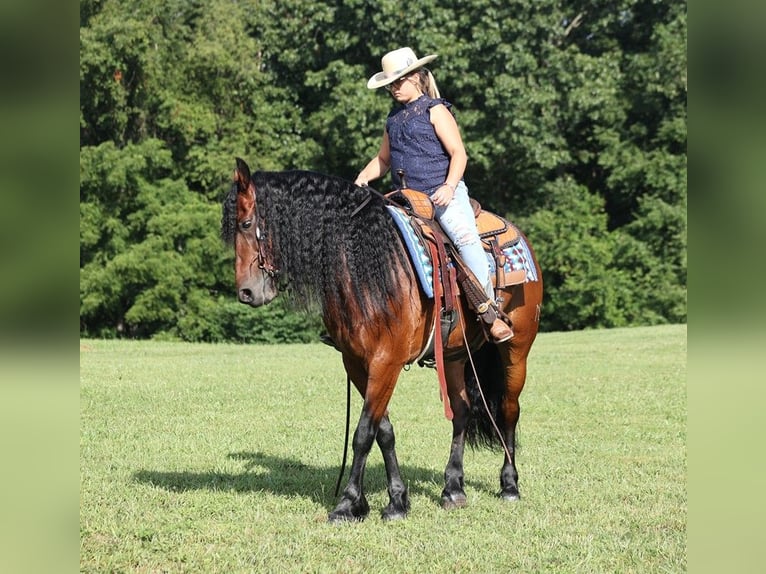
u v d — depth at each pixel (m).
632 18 29.30
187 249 25.41
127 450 7.79
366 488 6.41
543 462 7.39
